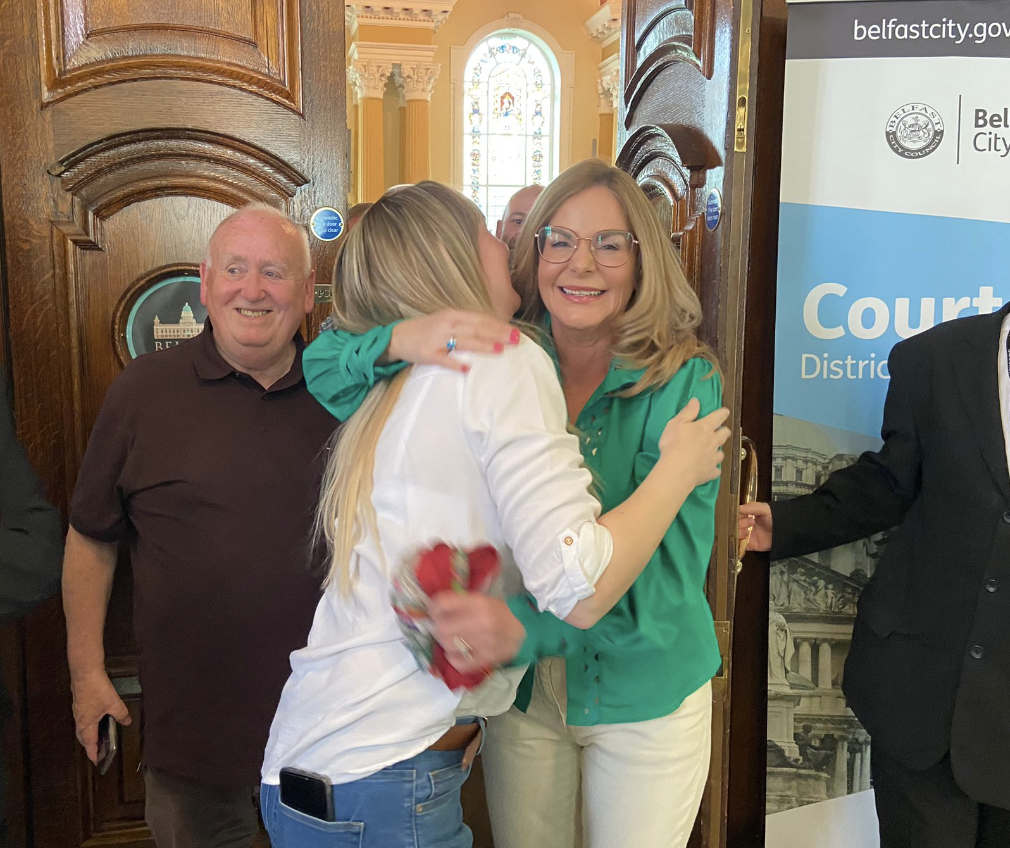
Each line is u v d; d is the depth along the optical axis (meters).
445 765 0.98
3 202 1.88
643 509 0.97
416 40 7.78
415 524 0.95
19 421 1.93
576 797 1.41
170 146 1.94
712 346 1.54
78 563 1.64
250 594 1.53
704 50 1.57
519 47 8.98
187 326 2.00
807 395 1.79
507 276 1.12
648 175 1.89
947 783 1.60
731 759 2.05
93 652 1.67
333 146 2.01
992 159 1.73
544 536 0.87
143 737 1.63
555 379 0.98
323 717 0.98
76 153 1.89
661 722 1.26
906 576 1.66
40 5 1.84
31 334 1.92
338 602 1.03
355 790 0.95
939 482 1.60
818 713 1.87
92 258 1.94
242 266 1.50
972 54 1.71
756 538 1.82
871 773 1.84
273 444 1.56
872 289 1.77
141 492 1.56
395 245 1.05
